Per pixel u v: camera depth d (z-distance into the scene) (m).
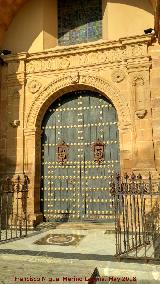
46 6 11.59
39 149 10.66
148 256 5.80
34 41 11.22
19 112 10.63
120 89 9.86
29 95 10.71
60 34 11.60
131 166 9.27
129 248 6.24
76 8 11.61
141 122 9.39
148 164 9.05
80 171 10.32
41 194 10.52
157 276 5.07
